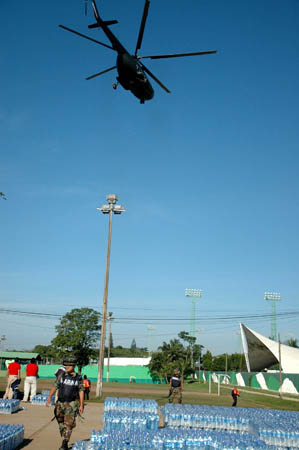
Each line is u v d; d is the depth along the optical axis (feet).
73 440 31.07
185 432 28.73
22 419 40.40
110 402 43.83
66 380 25.50
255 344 232.12
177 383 56.24
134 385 197.47
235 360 355.15
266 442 29.63
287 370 212.43
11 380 57.41
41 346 327.06
